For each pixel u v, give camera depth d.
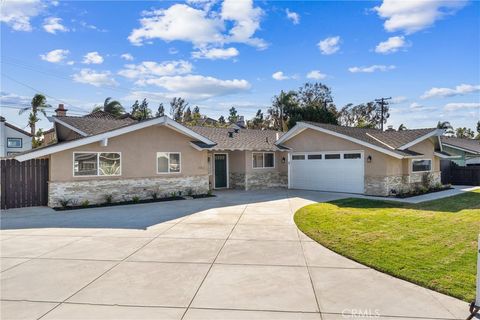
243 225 9.38
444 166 22.80
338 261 6.12
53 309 4.16
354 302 4.37
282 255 6.50
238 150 19.27
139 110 55.28
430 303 4.32
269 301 4.40
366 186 17.00
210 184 20.11
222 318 3.92
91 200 13.63
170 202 14.34
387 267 5.63
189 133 16.23
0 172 12.52
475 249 6.57
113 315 3.99
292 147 20.97
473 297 4.41
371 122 54.94
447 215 10.43
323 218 10.00
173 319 3.89
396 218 9.88
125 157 14.60
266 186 20.98
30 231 8.71
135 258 6.32
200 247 7.09
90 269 5.69
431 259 5.99
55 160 12.89
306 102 51.09
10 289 4.82
